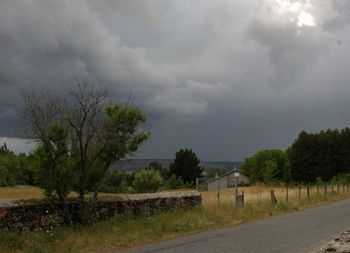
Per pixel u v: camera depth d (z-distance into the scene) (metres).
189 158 96.12
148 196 21.36
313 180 100.75
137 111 18.86
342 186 55.88
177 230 18.03
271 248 14.27
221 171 103.62
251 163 100.44
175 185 65.88
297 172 101.75
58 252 13.54
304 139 101.62
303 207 29.67
